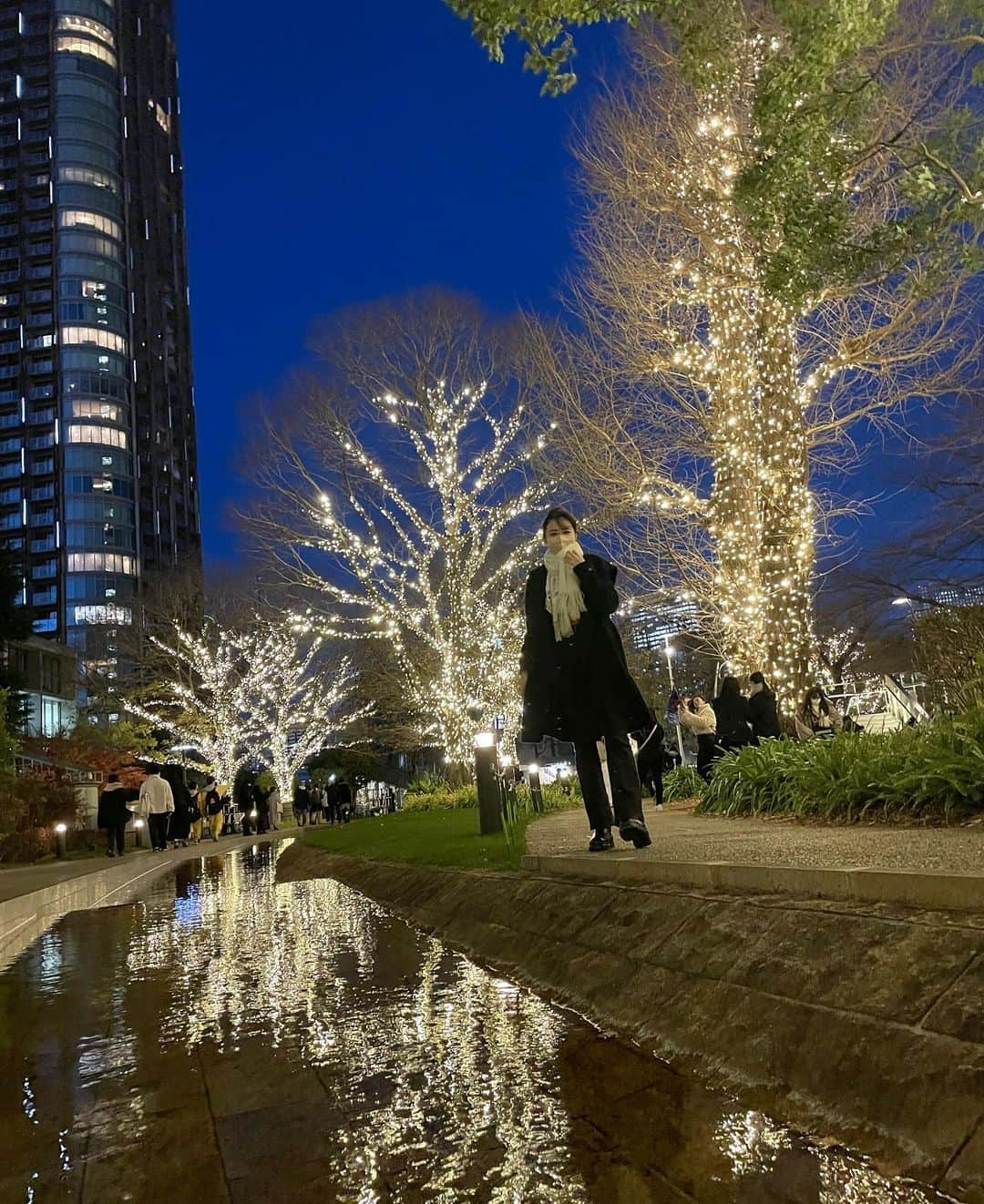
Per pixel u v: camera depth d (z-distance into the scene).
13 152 95.31
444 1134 2.31
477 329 20.97
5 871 13.62
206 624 39.84
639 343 16.17
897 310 14.67
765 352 15.20
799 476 15.06
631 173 15.70
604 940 3.87
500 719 21.98
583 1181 1.98
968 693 7.73
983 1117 1.88
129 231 103.56
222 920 7.20
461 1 6.96
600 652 5.25
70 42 96.75
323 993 4.12
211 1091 2.82
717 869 3.76
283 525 20.92
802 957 2.80
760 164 7.52
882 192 13.06
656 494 15.59
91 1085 3.00
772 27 13.02
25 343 92.44
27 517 89.75
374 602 21.06
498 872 6.11
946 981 2.30
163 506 102.00
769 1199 1.83
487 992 3.89
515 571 23.12
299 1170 2.16
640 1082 2.59
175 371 108.38
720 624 16.02
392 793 40.38
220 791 26.31
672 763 16.86
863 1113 2.11
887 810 6.07
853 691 20.06
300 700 38.09
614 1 7.10
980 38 7.89
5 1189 2.20
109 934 6.92
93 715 45.19
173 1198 2.07
